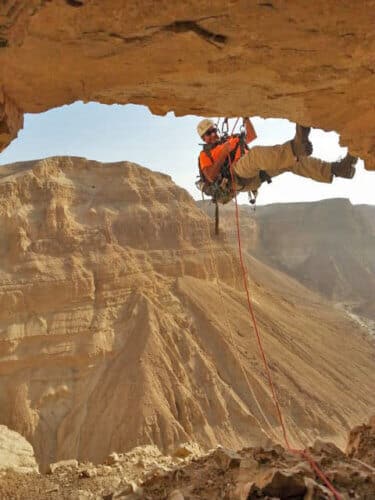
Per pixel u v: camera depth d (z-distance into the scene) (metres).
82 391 41.91
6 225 48.34
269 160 7.88
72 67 6.12
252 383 45.31
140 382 40.75
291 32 5.39
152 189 60.84
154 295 51.22
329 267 103.50
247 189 8.47
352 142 8.17
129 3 4.90
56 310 45.66
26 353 42.56
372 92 6.88
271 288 83.88
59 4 4.86
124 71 6.29
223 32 5.41
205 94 7.24
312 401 45.25
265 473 5.77
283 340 55.00
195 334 49.81
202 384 43.91
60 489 9.20
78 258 49.41
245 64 6.10
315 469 6.09
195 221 62.25
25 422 39.06
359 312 89.31
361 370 56.41
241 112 7.97
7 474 10.32
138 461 10.53
